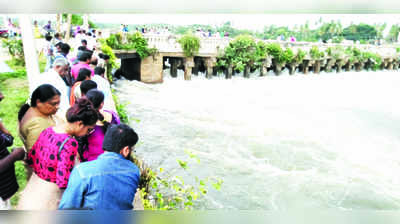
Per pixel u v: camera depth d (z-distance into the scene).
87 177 1.83
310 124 12.25
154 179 4.53
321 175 7.82
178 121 11.31
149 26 21.41
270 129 11.26
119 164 1.96
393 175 8.12
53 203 2.35
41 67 11.49
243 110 13.86
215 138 9.86
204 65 22.70
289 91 19.64
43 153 2.28
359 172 8.16
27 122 2.66
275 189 6.94
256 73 25.30
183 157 8.04
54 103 2.71
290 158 8.75
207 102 15.02
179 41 20.12
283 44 25.89
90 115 2.28
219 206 5.88
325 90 20.61
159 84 19.58
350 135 11.16
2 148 2.44
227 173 7.45
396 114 14.38
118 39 17.88
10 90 9.15
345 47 29.91
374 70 32.34
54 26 20.52
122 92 15.39
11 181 2.44
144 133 9.61
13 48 12.28
